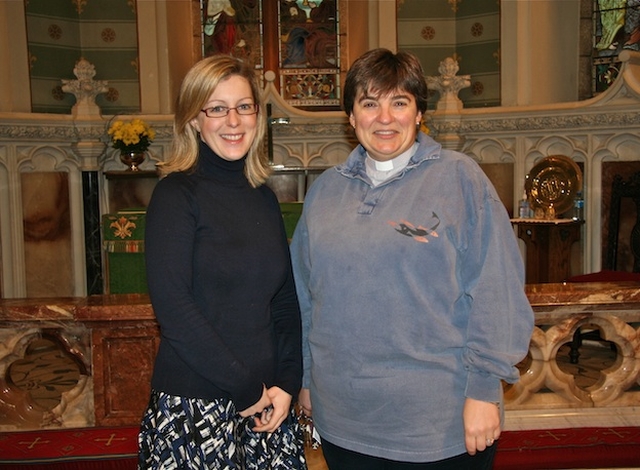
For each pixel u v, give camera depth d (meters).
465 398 1.82
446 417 1.82
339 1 7.66
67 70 6.96
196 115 1.89
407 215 1.83
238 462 1.90
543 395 3.36
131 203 6.81
